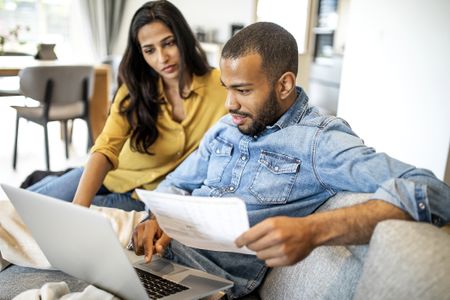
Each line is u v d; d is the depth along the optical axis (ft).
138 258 4.19
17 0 20.15
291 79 3.63
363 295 2.68
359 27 12.62
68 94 11.69
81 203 4.97
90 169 5.30
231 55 3.50
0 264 4.27
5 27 19.97
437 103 10.09
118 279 3.27
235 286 3.99
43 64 12.37
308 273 3.50
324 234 2.75
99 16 21.39
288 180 3.74
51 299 3.21
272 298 3.84
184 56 5.57
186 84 5.70
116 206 5.76
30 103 15.29
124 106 5.76
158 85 5.80
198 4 21.16
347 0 17.95
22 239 4.25
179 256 4.21
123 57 5.76
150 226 4.07
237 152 4.13
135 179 5.98
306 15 18.94
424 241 2.52
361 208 2.87
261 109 3.62
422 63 10.44
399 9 11.06
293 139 3.70
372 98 12.26
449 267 2.38
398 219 2.84
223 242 3.10
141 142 5.82
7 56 14.76
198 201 2.87
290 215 3.75
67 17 21.31
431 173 3.13
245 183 3.96
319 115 3.84
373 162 3.24
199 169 4.58
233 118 3.77
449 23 9.66
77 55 21.76
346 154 3.38
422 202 2.85
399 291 2.46
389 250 2.58
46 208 3.29
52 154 13.75
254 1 18.65
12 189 3.50
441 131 10.03
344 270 3.23
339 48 18.53
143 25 5.44
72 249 3.47
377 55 11.96
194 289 3.56
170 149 5.86
